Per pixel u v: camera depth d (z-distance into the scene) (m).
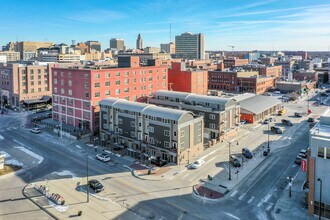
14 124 109.44
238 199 54.19
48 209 50.25
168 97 107.62
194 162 69.94
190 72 138.12
